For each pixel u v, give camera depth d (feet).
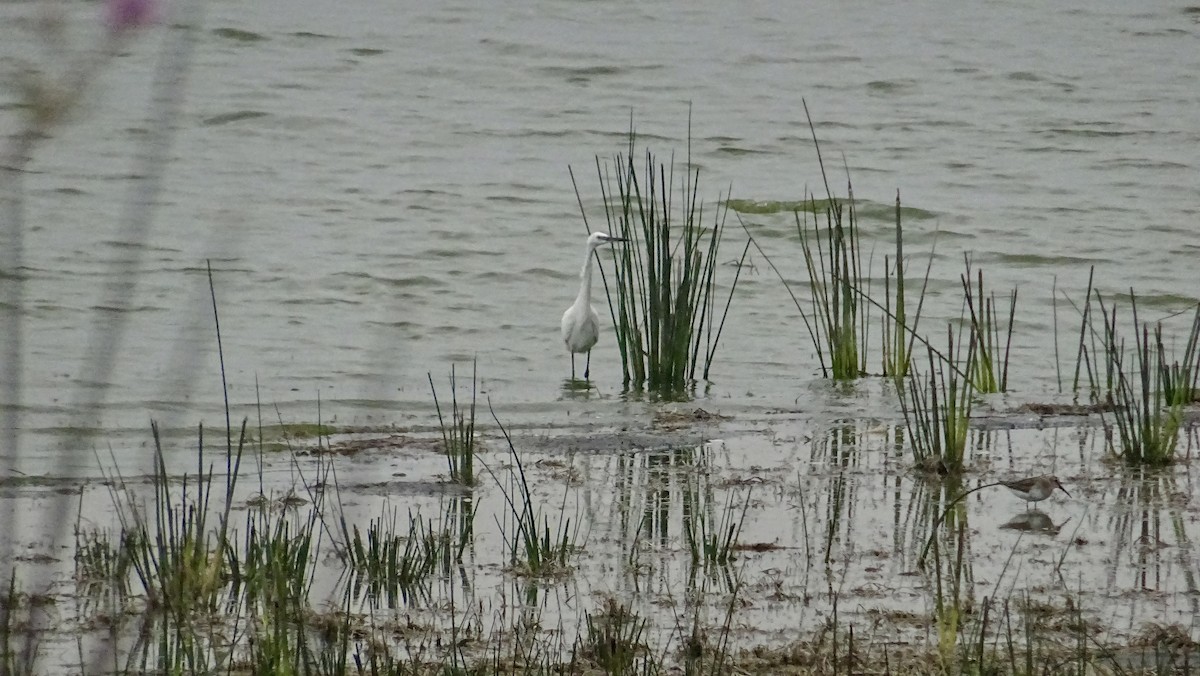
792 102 289.53
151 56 287.28
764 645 65.77
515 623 69.46
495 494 93.76
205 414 117.70
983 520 87.92
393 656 64.34
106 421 113.91
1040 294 175.32
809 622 69.36
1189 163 253.44
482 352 148.56
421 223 207.92
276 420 116.47
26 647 53.21
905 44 335.47
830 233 134.62
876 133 271.08
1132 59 327.88
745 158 253.85
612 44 323.78
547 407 123.65
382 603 72.28
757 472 99.81
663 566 78.48
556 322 163.12
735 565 78.74
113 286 168.04
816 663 62.44
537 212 215.72
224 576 74.59
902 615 69.97
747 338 154.20
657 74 304.71
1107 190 235.81
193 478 96.27
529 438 110.32
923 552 80.28
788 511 89.81
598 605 72.28
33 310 155.22
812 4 368.07
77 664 61.72
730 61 316.60
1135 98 298.56
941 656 61.00
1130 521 87.51
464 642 66.28
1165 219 216.54
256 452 104.63
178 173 230.07
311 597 72.59
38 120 28.32
